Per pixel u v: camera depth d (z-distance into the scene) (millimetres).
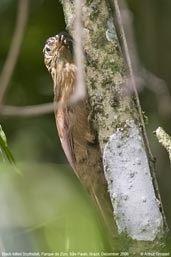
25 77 14414
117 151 7469
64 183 5566
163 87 12617
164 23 14812
